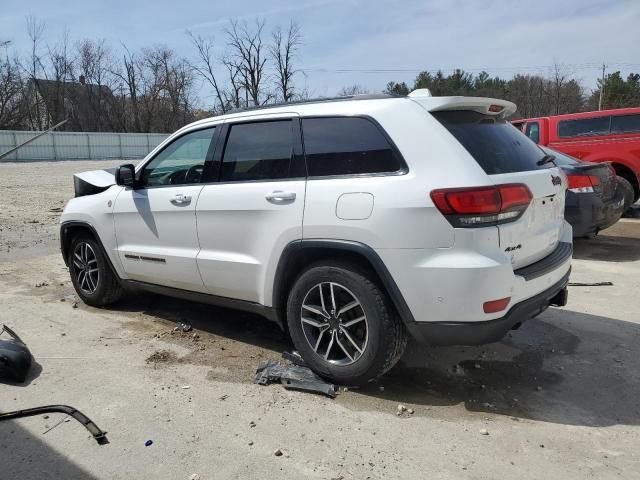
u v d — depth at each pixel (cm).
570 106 6694
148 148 5141
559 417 324
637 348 423
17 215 1184
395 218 312
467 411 331
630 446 294
